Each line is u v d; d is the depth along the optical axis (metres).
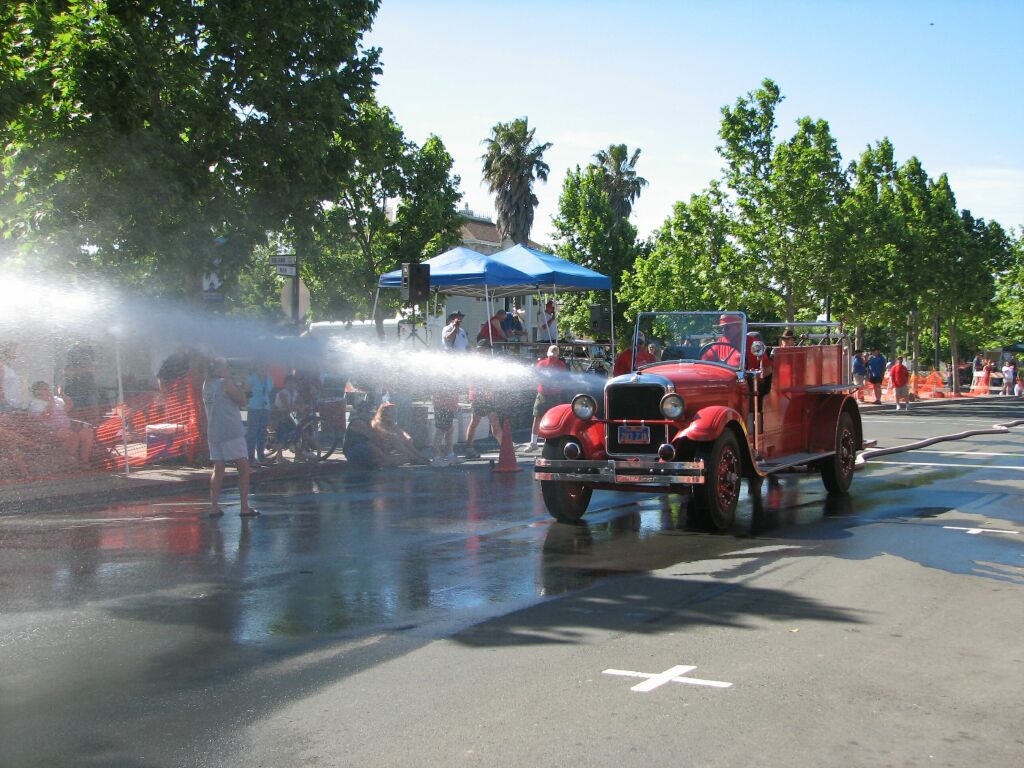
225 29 14.70
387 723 4.79
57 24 13.61
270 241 18.95
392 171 28.61
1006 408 35.62
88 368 14.91
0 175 14.84
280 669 5.68
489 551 9.20
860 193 43.09
